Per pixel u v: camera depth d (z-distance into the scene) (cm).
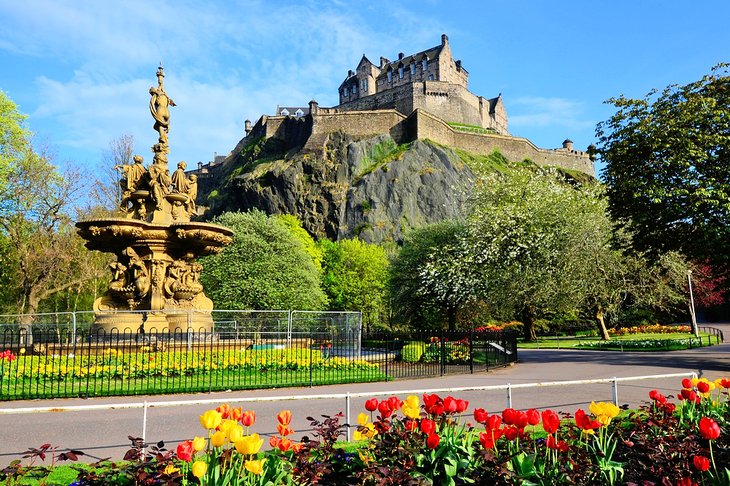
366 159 9850
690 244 1922
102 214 3259
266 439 788
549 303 3428
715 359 2019
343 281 6600
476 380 1477
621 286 3375
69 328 1670
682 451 473
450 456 440
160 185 1875
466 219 4006
